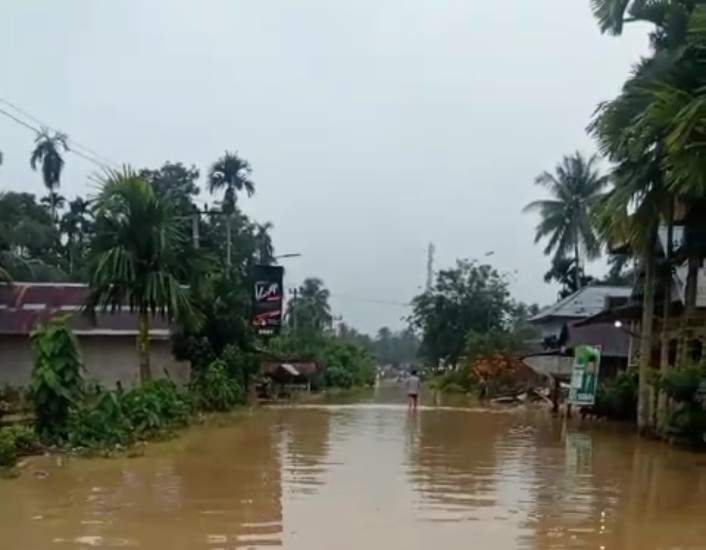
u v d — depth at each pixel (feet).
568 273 181.37
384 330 556.51
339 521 33.04
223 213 122.52
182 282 78.07
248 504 36.32
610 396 90.58
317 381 176.96
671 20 61.62
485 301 220.43
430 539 30.12
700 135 51.34
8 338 84.74
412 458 54.39
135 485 41.04
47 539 29.09
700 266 71.87
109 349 89.71
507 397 137.80
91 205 73.97
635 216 65.92
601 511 36.17
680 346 70.79
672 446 63.31
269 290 117.19
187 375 96.17
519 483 43.96
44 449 52.37
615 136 62.69
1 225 101.09
